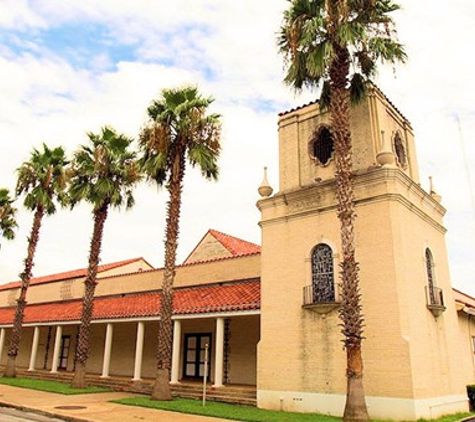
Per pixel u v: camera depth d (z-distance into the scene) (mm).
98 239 21516
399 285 12672
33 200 25281
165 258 16891
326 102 14961
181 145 17656
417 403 11633
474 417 13250
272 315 15227
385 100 16438
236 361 19328
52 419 12102
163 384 15430
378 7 13625
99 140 22062
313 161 16328
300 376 13859
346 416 11078
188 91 17859
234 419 11758
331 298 14023
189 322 21781
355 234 13898
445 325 15047
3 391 17578
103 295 27922
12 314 31844
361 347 12711
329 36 13289
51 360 28719
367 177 14078
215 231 26781
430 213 16062
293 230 15625
